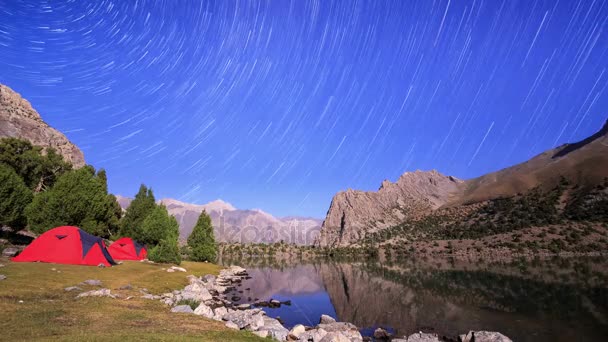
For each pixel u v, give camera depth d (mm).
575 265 89125
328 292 53125
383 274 82688
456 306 38344
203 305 23453
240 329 19766
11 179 49469
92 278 29797
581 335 25453
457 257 151625
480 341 22016
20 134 155250
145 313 19609
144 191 80500
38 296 20781
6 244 43781
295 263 143375
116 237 73875
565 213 198500
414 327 29641
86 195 55875
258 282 64062
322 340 19578
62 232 37844
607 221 158250
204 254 78875
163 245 56312
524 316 31984
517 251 143000
